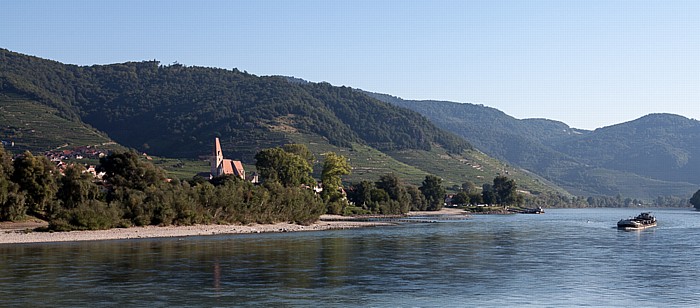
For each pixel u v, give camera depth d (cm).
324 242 11812
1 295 6072
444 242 11969
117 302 5819
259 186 17312
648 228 17312
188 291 6362
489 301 6000
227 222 15875
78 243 11119
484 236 13650
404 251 10138
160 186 15588
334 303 5869
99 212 13212
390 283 6931
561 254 9762
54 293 6184
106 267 7900
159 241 11725
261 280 7038
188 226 14700
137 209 14000
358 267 8138
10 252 9488
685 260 8994
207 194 15462
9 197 13150
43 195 13775
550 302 5981
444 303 5912
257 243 11469
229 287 6600
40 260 8538
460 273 7675
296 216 17562
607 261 8856
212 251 9900
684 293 6419
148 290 6381
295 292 6381
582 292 6462
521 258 9200
